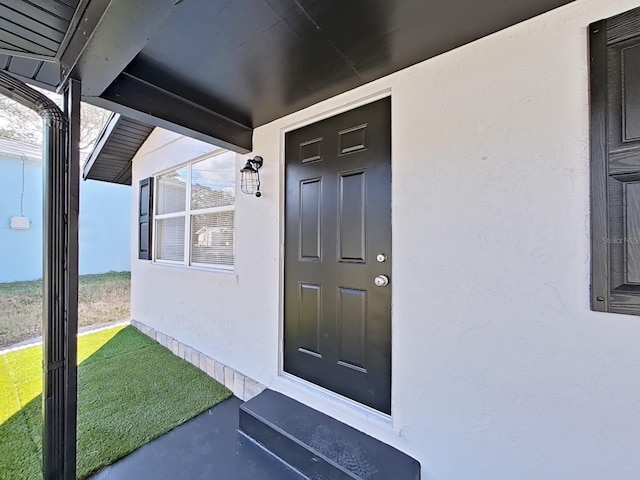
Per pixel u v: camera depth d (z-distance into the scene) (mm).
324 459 1673
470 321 1520
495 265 1451
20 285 6465
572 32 1265
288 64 1727
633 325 1151
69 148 1642
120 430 2113
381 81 1869
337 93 2059
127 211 8844
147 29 1297
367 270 1973
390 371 1853
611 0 1188
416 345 1693
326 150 2205
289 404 2197
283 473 1775
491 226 1462
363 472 1575
